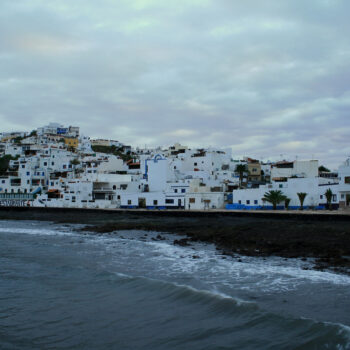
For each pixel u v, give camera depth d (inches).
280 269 1024.9
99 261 1218.6
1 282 949.2
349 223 1951.3
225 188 3735.2
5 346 584.1
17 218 3201.3
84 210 3496.6
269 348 554.9
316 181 2861.7
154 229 2118.6
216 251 1362.0
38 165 4970.5
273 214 2416.3
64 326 660.7
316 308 699.4
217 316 681.6
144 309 735.1
